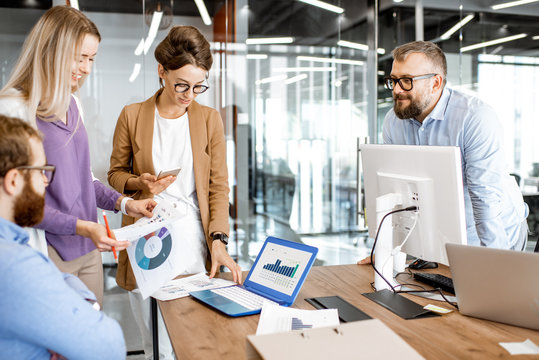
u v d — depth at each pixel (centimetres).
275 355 92
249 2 413
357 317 142
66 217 152
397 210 168
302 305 157
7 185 101
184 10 394
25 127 107
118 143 212
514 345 122
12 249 95
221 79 414
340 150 450
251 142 427
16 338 98
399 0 430
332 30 438
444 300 160
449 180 152
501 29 388
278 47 425
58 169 159
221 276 193
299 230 446
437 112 207
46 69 152
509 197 205
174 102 196
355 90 448
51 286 97
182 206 205
